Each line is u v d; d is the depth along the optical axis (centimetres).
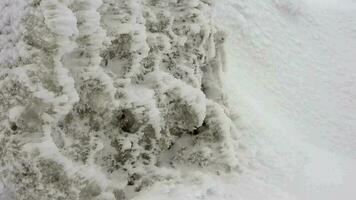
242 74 477
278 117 468
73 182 275
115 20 314
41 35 269
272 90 491
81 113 299
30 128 273
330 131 485
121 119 320
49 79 271
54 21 265
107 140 314
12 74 273
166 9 357
